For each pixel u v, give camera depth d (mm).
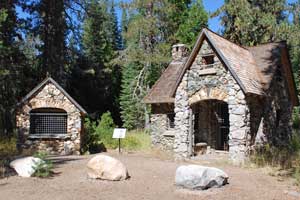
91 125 25188
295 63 34031
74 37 32969
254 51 21344
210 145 20875
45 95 22031
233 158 16781
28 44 33344
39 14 30516
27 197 9977
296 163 14828
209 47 18266
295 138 20000
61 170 13938
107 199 9758
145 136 29812
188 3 40531
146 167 14891
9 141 22188
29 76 31234
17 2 29219
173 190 10742
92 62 40656
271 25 31516
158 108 23797
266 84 18406
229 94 17250
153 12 37281
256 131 17688
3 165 14172
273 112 19250
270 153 17109
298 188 11094
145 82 37594
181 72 19141
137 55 36719
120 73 48906
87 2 33094
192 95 18750
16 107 21969
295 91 22078
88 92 42844
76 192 10484
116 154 21312
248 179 12430
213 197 9961
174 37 38500
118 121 47938
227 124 21156
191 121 18953
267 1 33094
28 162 13047
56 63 31031
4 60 26062
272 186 11367
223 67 17609
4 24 25812
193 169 10977
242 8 32375
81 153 22250
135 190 10742
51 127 22531
